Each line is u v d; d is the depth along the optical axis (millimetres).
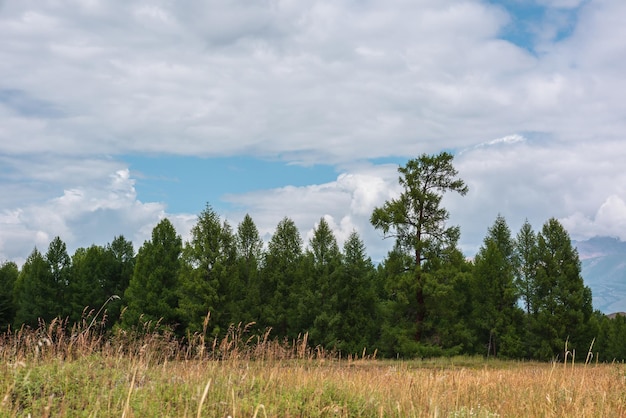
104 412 6754
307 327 43125
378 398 8797
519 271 46719
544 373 12320
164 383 8672
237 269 40875
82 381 8211
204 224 39750
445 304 39625
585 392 9531
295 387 9156
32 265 52406
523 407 8938
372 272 52188
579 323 38906
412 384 9492
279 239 50938
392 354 39875
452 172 39312
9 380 7574
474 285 45312
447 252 39094
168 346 10438
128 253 60344
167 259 42969
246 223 50406
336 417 8008
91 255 57438
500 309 43500
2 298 55156
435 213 39250
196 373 9258
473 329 44719
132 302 40625
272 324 44719
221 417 7203
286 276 49312
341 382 9984
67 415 6668
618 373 12695
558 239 41312
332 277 43781
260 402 7797
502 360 34625
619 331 46906
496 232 56844
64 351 9531
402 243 39594
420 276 38250
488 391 10570
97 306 52531
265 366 10227
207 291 38188
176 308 38594
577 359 39312
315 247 46250
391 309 40156
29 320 49781
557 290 39531
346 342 41875
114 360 9461
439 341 40812
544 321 39250
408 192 39625
